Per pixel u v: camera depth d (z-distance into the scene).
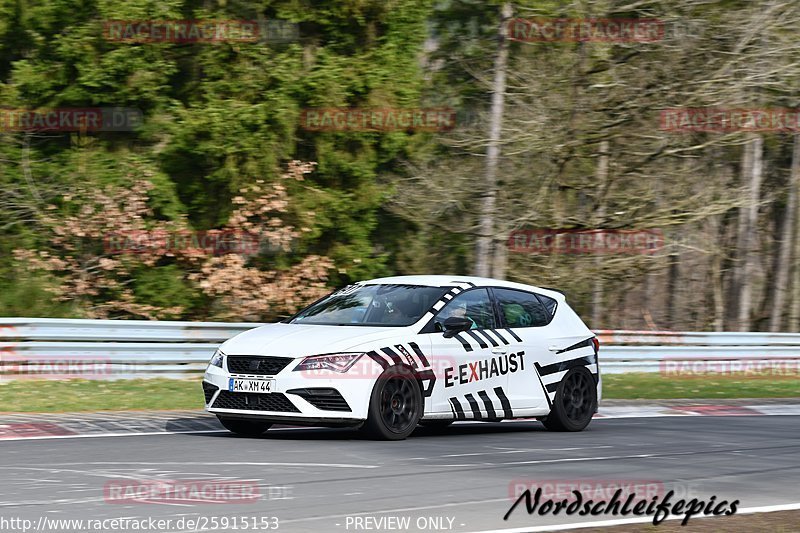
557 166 88.12
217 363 37.75
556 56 86.88
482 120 89.12
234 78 79.62
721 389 70.38
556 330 43.44
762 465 33.75
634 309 141.62
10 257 77.12
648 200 88.31
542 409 42.06
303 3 81.69
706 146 86.56
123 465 30.08
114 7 74.88
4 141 77.38
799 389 73.94
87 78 75.56
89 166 77.44
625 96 84.12
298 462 31.36
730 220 139.62
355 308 40.81
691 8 82.50
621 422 47.78
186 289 79.44
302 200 81.75
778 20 84.00
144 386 55.38
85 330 56.56
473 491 27.14
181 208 79.81
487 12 96.62
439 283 41.53
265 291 78.69
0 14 76.56
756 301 154.00
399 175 89.12
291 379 36.03
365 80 81.06
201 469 29.59
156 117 78.62
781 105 92.38
